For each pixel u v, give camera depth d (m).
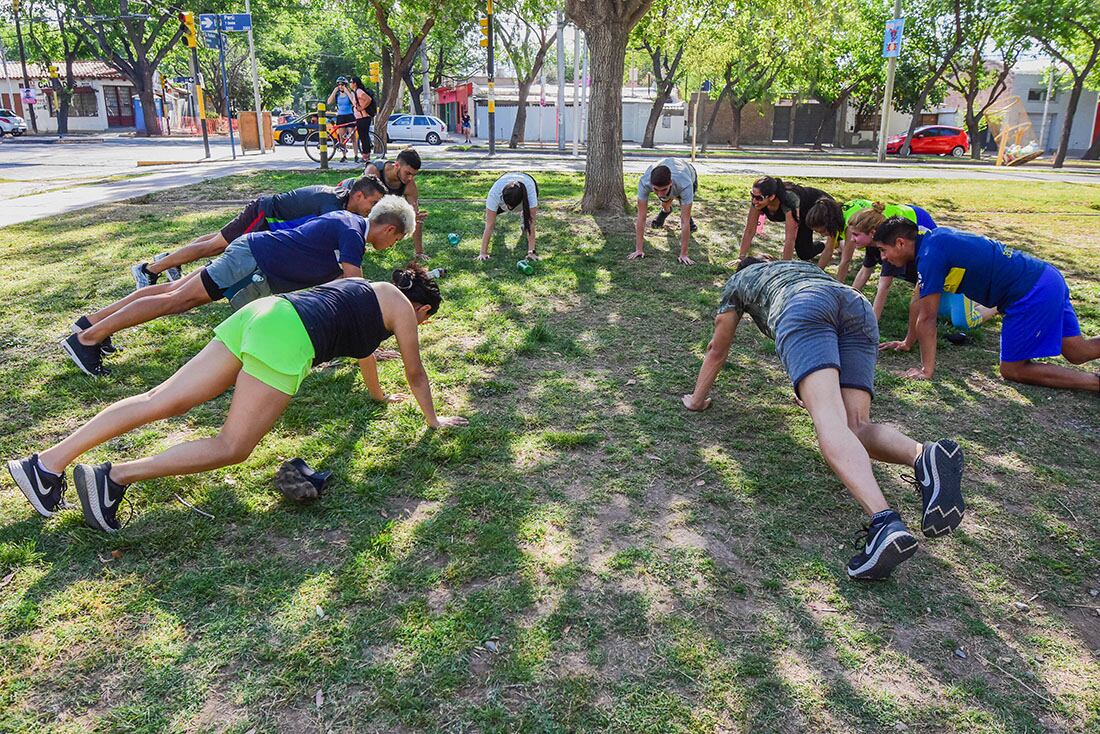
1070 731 2.37
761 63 36.03
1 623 2.66
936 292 5.00
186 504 3.39
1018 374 5.10
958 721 2.39
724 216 10.97
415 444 4.03
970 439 4.35
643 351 5.57
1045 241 9.96
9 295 6.29
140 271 5.48
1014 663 2.65
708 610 2.85
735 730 2.33
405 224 4.57
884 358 5.66
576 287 7.15
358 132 17.27
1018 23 31.00
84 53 44.97
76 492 3.45
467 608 2.82
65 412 4.28
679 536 3.31
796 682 2.52
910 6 37.81
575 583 2.98
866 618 2.84
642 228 8.20
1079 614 2.91
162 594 2.84
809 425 4.41
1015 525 3.49
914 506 3.60
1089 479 3.93
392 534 3.25
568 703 2.41
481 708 2.38
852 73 41.59
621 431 4.28
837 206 6.15
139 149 29.02
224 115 53.22
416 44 21.31
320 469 3.74
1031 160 32.69
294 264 4.50
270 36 46.75
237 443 3.07
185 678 2.46
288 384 3.06
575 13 10.58
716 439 4.21
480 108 50.09
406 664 2.54
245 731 2.28
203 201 11.69
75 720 2.29
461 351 5.44
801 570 3.10
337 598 2.85
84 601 2.77
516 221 10.22
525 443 4.10
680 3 29.20
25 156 24.19
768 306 3.75
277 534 3.23
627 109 49.59
